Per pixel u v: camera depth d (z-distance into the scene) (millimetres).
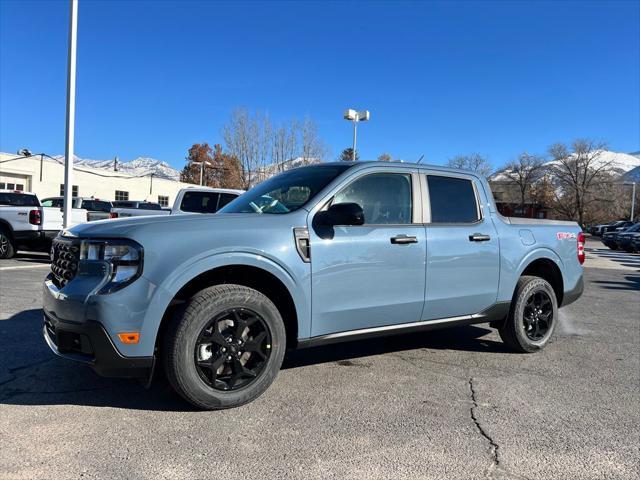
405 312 4441
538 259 5480
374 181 4414
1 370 4367
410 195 4602
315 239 3959
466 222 4918
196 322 3477
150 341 3373
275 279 3840
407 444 3230
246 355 3775
